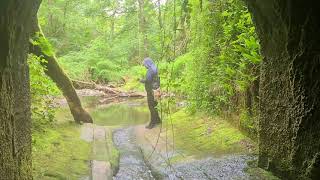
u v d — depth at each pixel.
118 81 17.48
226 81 6.12
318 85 3.25
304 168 3.55
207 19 6.54
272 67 4.11
